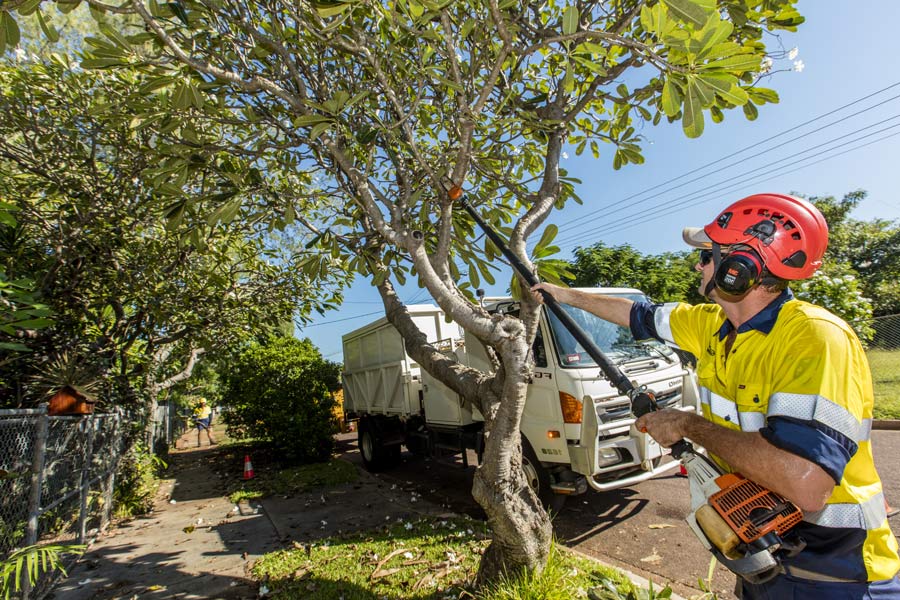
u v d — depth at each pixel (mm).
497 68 2582
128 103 3281
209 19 3102
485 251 3986
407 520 4918
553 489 4418
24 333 5070
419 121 3949
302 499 6371
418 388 7180
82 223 5523
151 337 7699
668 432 1483
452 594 3129
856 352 1273
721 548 1309
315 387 9461
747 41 3104
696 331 1791
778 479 1152
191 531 5309
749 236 1388
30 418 3605
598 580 2637
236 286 7688
